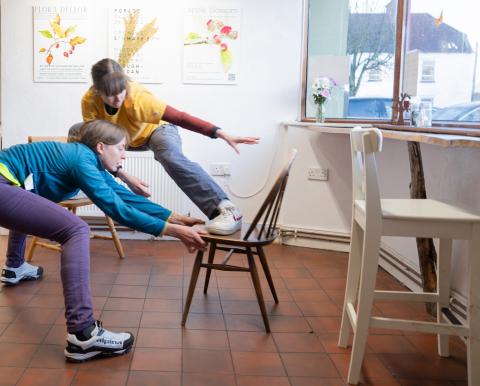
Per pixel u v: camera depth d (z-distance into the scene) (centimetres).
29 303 301
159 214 254
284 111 466
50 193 243
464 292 273
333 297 329
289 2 457
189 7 454
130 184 284
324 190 454
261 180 472
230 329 273
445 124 312
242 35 459
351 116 446
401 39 373
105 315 286
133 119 302
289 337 265
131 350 245
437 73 327
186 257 413
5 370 222
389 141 387
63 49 457
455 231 202
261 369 230
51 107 463
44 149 239
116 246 404
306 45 461
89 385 212
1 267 370
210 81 462
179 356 240
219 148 470
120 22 454
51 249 394
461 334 204
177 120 293
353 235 247
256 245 264
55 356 236
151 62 458
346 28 441
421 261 296
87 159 240
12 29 456
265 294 331
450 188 296
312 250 451
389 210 215
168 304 306
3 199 220
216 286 343
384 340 264
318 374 227
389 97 427
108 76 279
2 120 463
